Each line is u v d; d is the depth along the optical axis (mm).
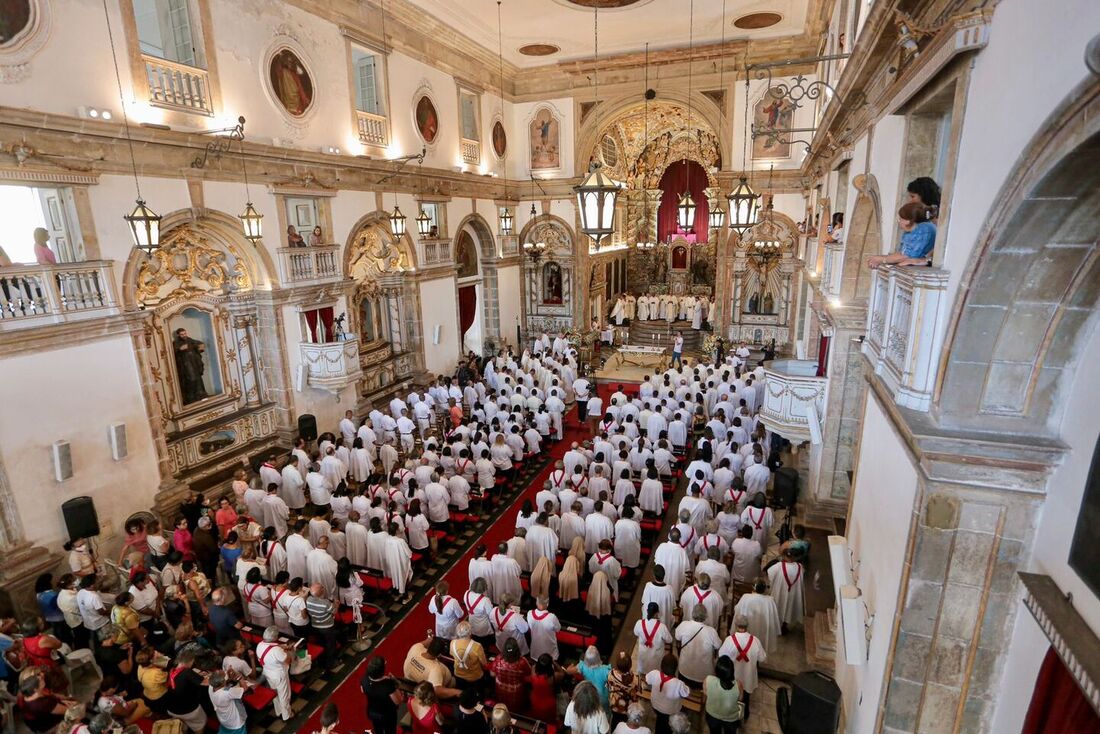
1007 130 3027
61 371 8734
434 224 18703
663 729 6414
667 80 20141
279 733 6578
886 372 4777
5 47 7922
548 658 6234
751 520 8906
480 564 8141
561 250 23312
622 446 11117
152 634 7211
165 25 11141
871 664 4770
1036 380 3375
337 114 14031
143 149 9758
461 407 16234
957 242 3660
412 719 6180
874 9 5117
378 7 15031
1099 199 2650
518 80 22078
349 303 14977
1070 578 3043
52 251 9008
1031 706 3174
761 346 21812
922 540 3727
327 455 11906
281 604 7492
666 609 7227
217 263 12016
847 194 9211
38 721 5965
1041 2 2695
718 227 19656
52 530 8680
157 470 10211
